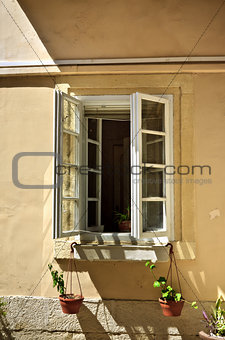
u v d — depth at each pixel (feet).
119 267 12.91
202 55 13.16
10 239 13.51
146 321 12.66
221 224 12.74
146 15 13.48
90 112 14.39
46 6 13.91
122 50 13.43
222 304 12.45
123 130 18.62
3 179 13.71
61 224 12.18
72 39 13.66
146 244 12.84
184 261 12.71
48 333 12.98
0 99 13.96
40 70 13.61
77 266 13.08
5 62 13.84
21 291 13.29
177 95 13.26
